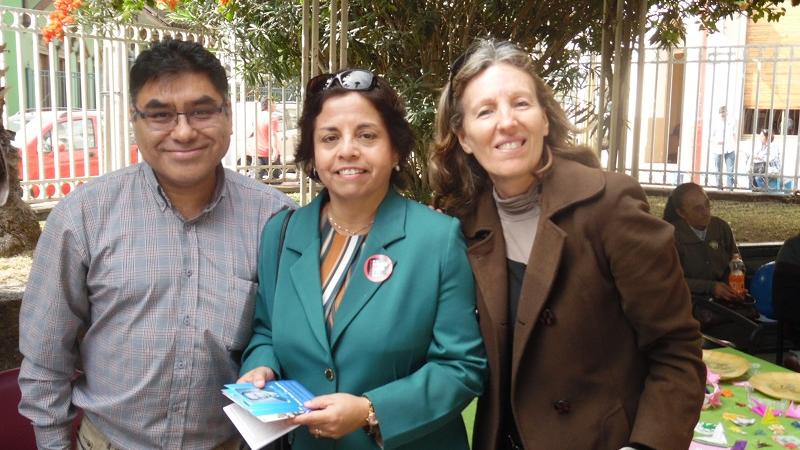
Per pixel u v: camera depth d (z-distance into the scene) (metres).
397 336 1.84
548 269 1.82
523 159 1.84
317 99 1.90
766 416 2.53
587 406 1.85
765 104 10.60
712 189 10.33
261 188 2.20
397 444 1.80
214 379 2.04
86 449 2.10
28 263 6.45
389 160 1.92
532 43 5.95
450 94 1.99
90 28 8.09
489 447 1.95
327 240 1.99
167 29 8.59
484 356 1.94
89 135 8.68
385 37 5.51
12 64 9.02
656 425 1.75
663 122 10.68
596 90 6.57
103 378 2.03
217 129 2.00
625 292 1.79
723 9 6.93
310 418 1.71
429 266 1.89
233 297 2.05
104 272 1.98
